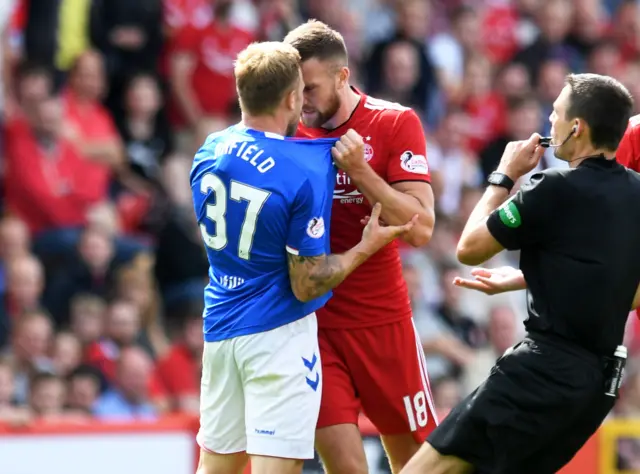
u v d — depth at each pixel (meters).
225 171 16.77
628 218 16.70
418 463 17.23
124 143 36.12
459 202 39.75
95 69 35.19
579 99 16.88
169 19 37.91
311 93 17.83
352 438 18.48
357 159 17.00
